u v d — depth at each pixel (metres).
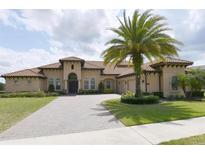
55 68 35.06
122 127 8.59
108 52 19.52
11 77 31.95
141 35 18.81
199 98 23.80
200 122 9.39
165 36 18.77
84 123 9.52
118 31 19.45
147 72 25.23
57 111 13.59
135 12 18.97
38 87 32.38
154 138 6.77
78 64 35.09
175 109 13.82
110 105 16.95
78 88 34.91
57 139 6.84
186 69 25.91
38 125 9.14
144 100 17.69
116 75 38.16
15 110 14.12
